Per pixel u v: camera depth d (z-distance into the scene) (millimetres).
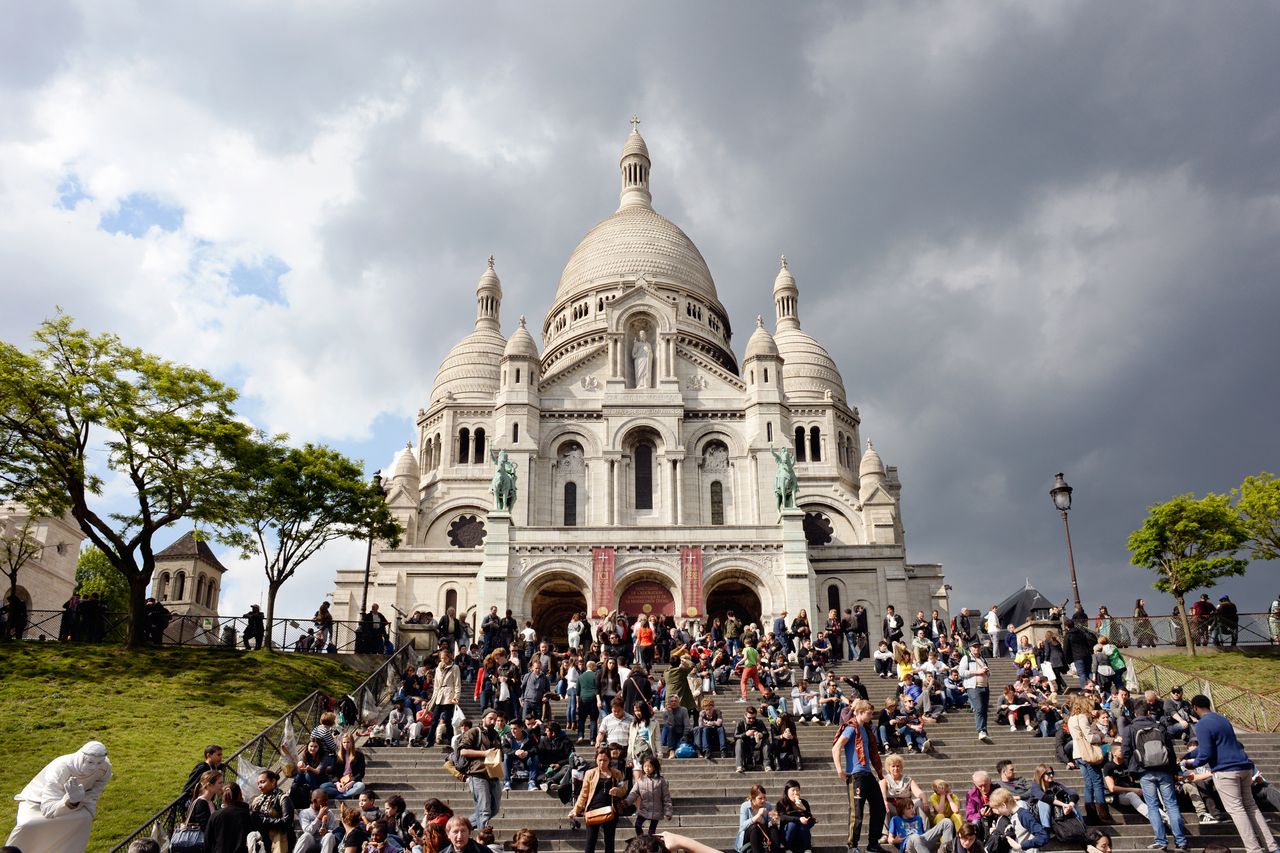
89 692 36375
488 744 23344
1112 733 27297
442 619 48062
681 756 29453
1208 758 20250
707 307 91188
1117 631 45781
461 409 79062
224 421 44750
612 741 25641
